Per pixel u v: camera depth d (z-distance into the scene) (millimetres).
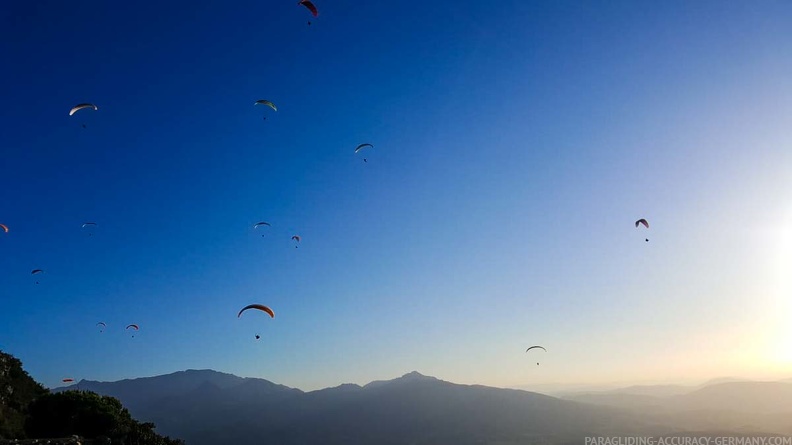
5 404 36094
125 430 34000
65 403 34125
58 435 32156
